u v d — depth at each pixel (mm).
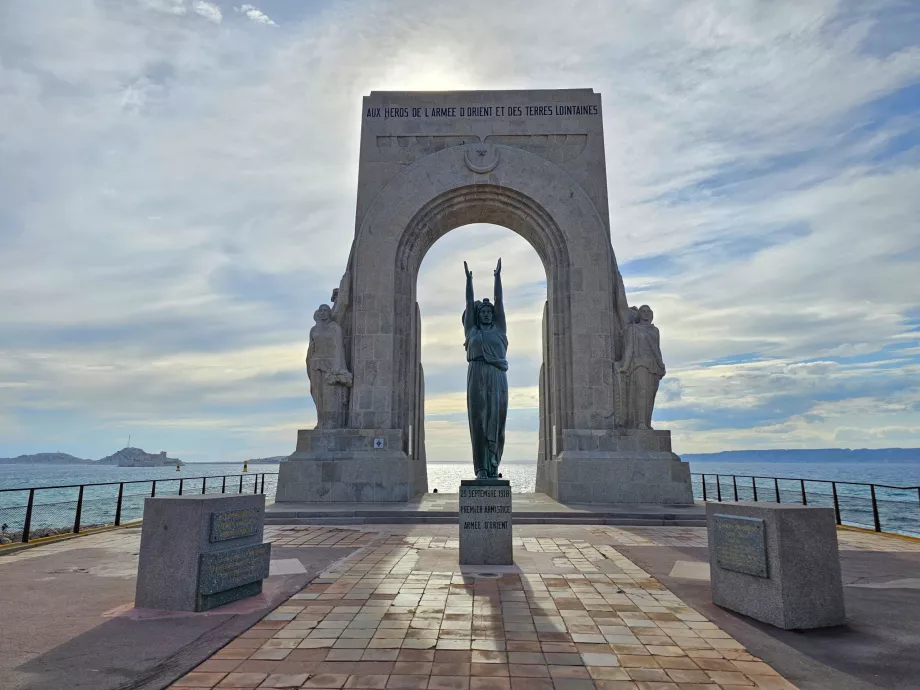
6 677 4961
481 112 21938
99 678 4945
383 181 21547
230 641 5840
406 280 21109
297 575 8688
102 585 8109
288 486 18500
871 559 10219
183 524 6988
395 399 20172
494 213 22125
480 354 10680
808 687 4855
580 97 22016
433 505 17281
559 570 9070
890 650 5707
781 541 6441
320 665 5223
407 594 7578
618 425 19422
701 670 5180
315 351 20000
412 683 4859
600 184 21297
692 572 8984
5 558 10055
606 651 5605
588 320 20078
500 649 5629
